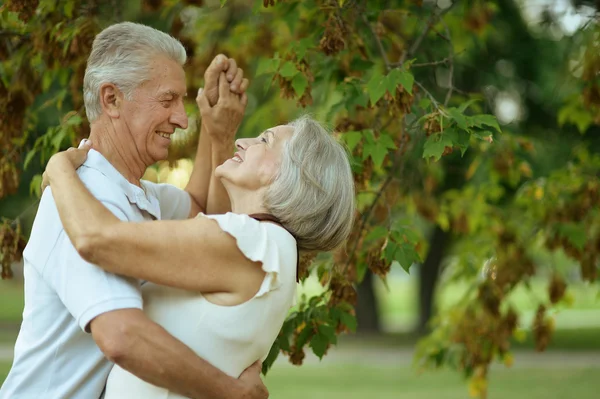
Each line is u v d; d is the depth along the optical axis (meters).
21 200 13.89
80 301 2.40
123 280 2.43
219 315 2.48
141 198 2.77
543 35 12.34
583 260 5.20
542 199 5.32
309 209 2.65
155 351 2.36
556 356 16.41
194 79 4.79
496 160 5.25
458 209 5.85
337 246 2.79
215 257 2.45
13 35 4.12
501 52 12.62
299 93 3.81
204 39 5.64
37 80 4.35
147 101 2.82
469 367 5.26
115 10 4.33
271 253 2.50
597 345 18.48
